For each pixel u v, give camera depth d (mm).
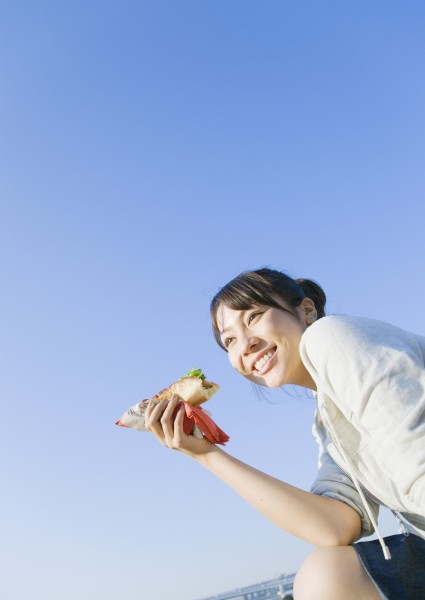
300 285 1315
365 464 1092
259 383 1299
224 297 1247
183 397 1279
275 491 1158
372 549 1065
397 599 1006
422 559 1062
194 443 1241
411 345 994
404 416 920
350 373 967
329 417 1104
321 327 1019
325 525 1125
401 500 1053
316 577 1038
